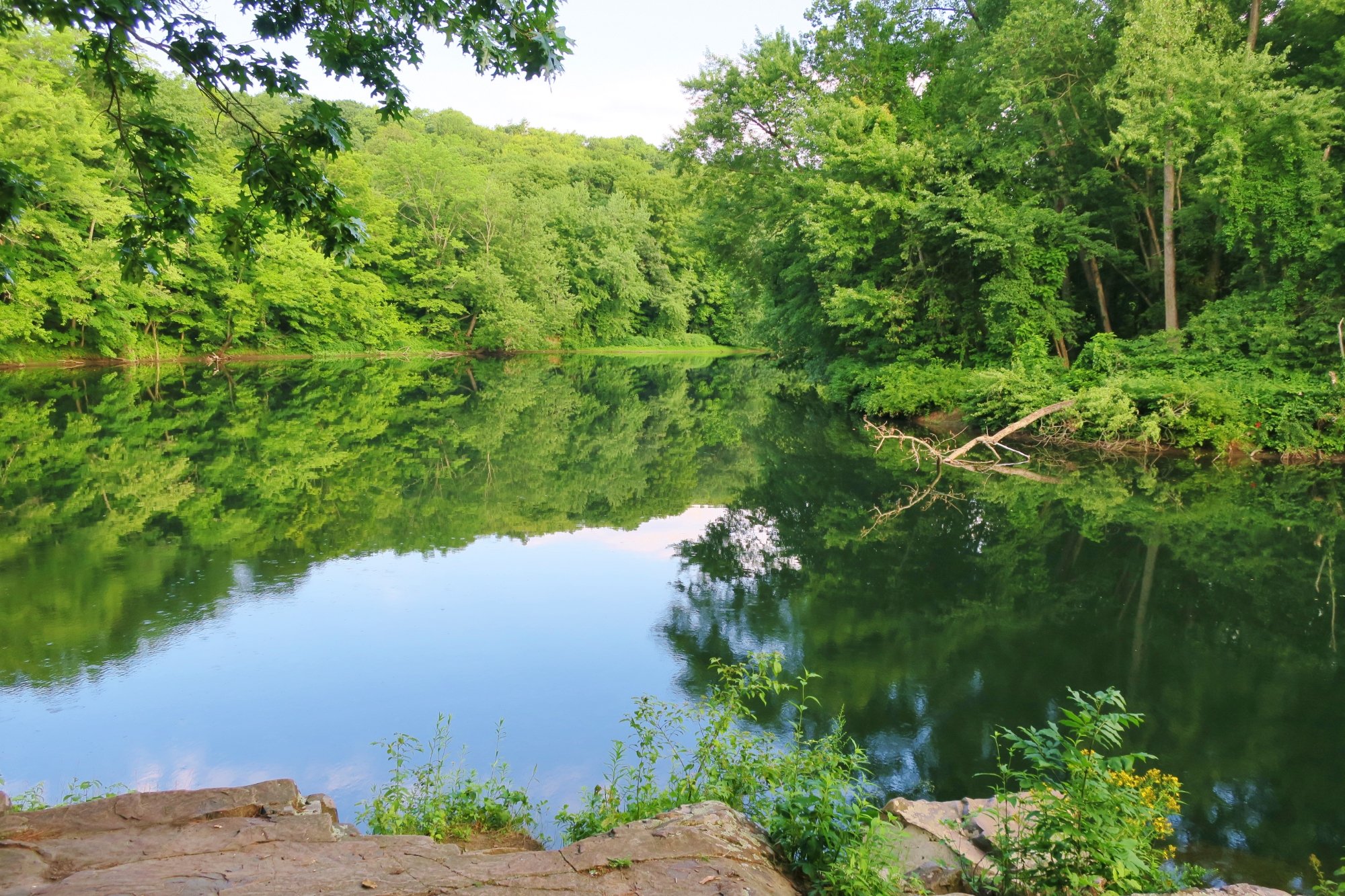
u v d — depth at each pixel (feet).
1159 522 40.37
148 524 40.75
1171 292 61.93
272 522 41.98
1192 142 54.90
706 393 113.09
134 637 26.25
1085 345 63.98
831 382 86.38
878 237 71.10
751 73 86.38
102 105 106.32
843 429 77.61
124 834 10.23
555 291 180.45
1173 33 55.72
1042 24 63.57
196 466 55.47
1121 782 13.12
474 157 238.68
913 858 12.18
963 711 21.77
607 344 213.87
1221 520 40.32
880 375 75.25
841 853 10.39
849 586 32.55
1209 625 27.76
